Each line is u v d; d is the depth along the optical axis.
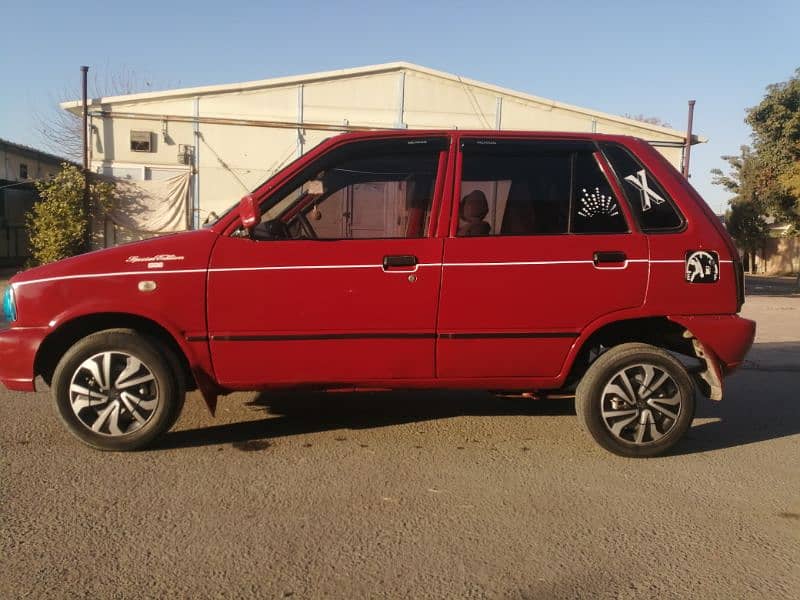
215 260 4.13
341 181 4.31
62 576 2.86
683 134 16.06
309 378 4.28
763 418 5.59
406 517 3.50
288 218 4.25
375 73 15.34
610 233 4.34
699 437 5.03
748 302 15.85
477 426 5.11
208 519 3.42
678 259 4.32
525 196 4.35
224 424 5.02
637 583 2.91
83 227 14.12
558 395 4.81
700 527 3.47
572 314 4.30
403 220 4.30
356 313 4.19
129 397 4.21
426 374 4.34
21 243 22.81
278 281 4.14
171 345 4.30
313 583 2.85
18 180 23.09
